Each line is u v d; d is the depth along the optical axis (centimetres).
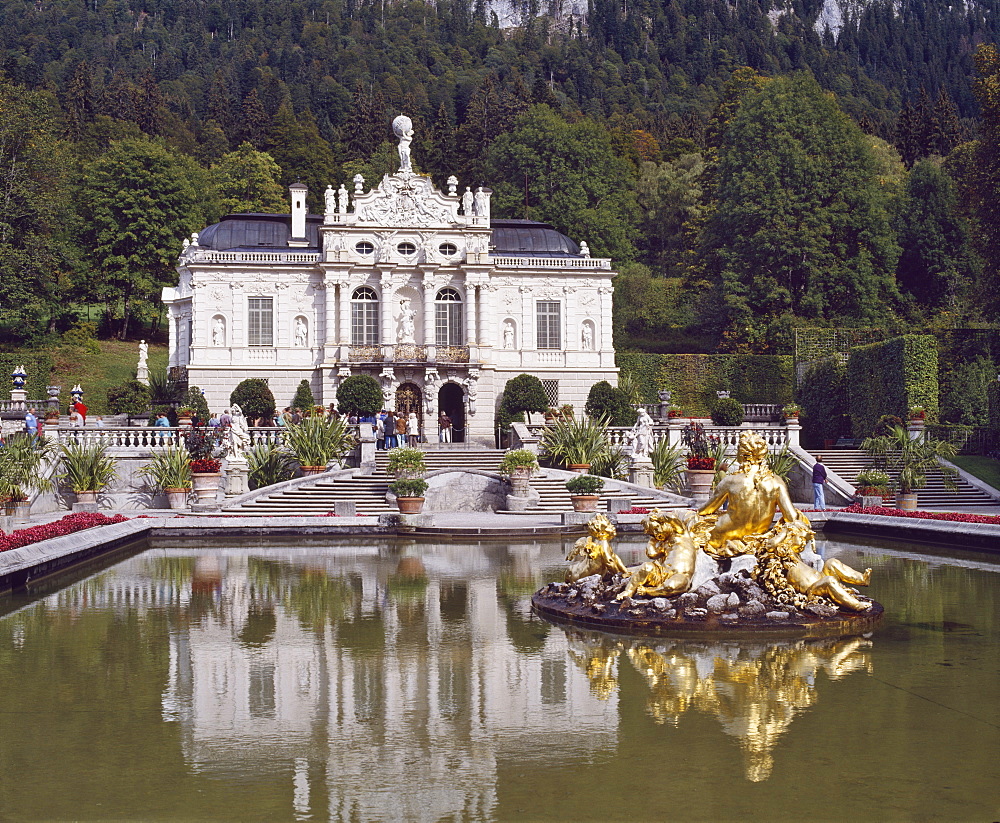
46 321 8138
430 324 5941
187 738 1227
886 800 1027
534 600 2020
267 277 5903
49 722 1290
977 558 2786
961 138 12656
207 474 3812
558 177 8956
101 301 8612
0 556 2253
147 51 19038
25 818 991
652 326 8250
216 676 1502
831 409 6031
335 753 1175
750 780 1083
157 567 2667
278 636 1770
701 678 1483
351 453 4531
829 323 7188
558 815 994
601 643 1705
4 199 6838
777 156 7362
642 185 10244
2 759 1158
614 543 3164
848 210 7431
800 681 1466
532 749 1184
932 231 8425
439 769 1121
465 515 3866
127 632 1811
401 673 1515
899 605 2042
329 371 5831
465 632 1795
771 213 7281
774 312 7288
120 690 1431
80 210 8419
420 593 2209
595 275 6147
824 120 7525
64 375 7006
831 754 1159
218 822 980
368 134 13275
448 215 6031
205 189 10044
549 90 14075
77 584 2367
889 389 5319
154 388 5916
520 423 5169
